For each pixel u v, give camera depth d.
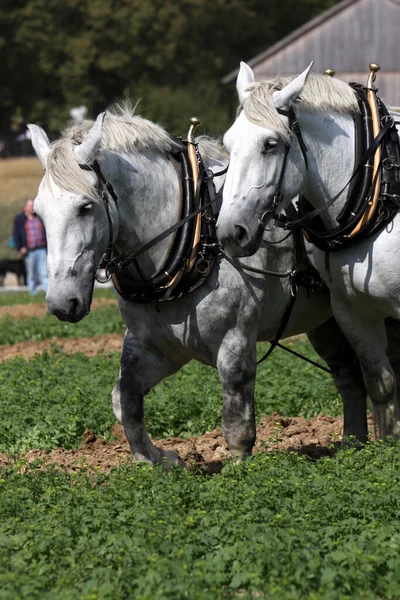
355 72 68.62
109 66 100.25
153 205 11.32
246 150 10.55
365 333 12.16
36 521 9.83
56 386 18.33
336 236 11.44
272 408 16.91
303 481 10.46
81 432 15.49
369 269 11.47
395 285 11.46
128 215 11.23
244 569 8.48
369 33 68.19
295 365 20.19
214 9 98.50
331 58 68.62
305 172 11.19
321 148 11.30
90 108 106.62
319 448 14.30
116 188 11.05
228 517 9.46
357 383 13.73
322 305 12.77
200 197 11.45
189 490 10.53
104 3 98.94
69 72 101.81
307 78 11.35
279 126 10.56
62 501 10.41
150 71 101.94
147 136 11.38
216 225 10.78
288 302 12.15
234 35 103.56
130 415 11.84
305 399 17.50
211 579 8.24
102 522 9.60
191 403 16.61
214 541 9.10
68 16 104.56
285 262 11.90
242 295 11.41
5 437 15.05
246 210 10.49
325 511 9.59
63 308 10.38
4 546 9.27
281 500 9.92
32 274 42.50
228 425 11.61
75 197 10.43
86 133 11.00
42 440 14.98
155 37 99.00
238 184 10.53
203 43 102.94
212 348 11.51
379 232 11.42
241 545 8.77
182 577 8.23
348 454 11.73
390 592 8.12
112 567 8.69
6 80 108.81
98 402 16.67
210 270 11.22
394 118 11.80
